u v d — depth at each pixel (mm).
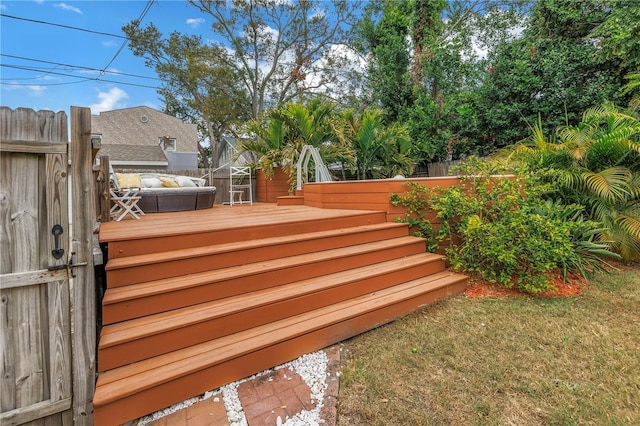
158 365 1654
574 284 3219
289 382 1796
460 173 3959
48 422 1512
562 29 6918
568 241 3057
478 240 3150
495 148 7637
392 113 9281
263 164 6684
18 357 1436
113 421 1450
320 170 5621
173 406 1603
